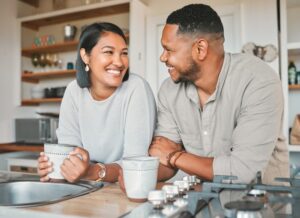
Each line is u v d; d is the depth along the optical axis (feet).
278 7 8.16
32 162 9.24
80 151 2.87
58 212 1.87
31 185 2.94
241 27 8.38
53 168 2.85
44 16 10.34
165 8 9.50
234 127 3.57
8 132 10.54
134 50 8.81
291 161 7.80
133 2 8.85
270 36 8.20
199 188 2.26
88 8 9.55
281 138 3.60
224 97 3.48
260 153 3.14
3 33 10.52
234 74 3.41
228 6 8.50
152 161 2.16
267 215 1.61
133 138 3.57
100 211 1.90
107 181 3.07
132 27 8.77
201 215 1.58
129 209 1.94
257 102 3.25
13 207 1.99
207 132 3.67
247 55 3.62
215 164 3.08
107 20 10.38
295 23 8.27
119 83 3.58
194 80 3.48
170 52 3.31
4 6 10.57
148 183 2.14
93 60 3.53
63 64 11.07
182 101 3.76
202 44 3.23
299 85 7.54
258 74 3.34
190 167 3.13
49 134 9.71
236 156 3.12
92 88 3.82
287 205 1.70
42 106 11.41
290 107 8.14
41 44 10.69
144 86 3.76
